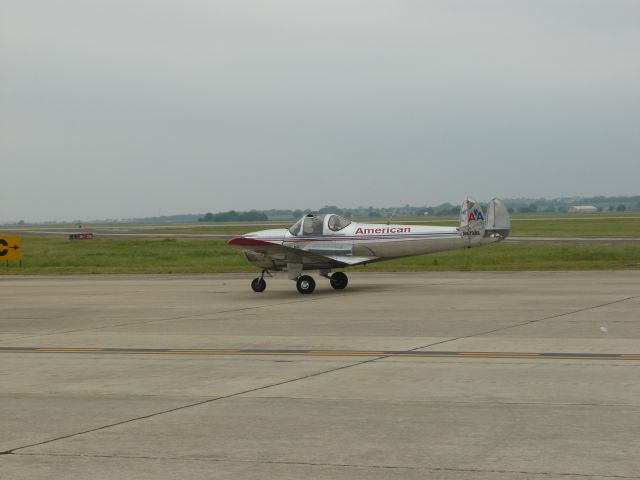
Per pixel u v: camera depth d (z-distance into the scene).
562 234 68.50
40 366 11.49
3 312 19.17
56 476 6.26
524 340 12.91
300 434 7.39
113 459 6.69
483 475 6.12
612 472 6.13
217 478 6.17
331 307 18.61
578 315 15.96
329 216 23.83
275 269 23.03
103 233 103.75
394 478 6.09
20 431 7.66
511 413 8.02
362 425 7.67
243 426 7.72
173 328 15.55
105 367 11.29
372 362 11.21
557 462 6.39
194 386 9.77
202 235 89.56
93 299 21.95
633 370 10.18
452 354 11.73
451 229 23.17
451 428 7.49
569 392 8.95
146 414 8.29
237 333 14.62
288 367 10.96
